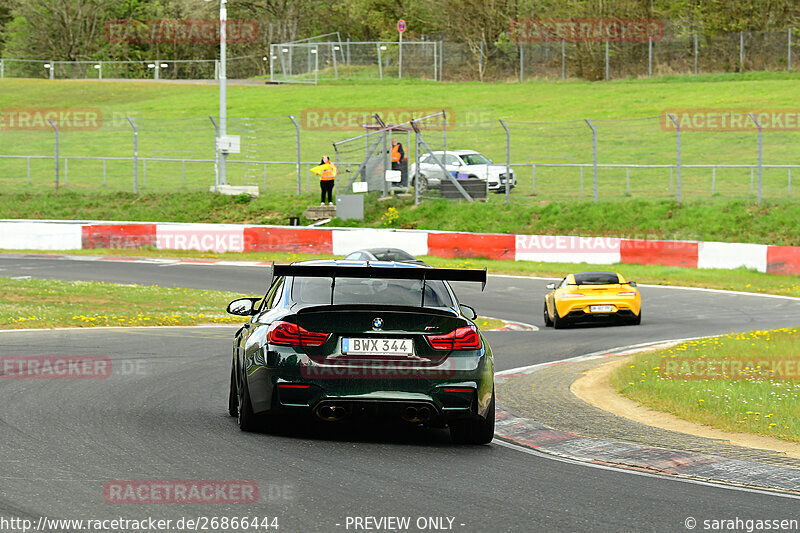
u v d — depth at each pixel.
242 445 28.31
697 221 128.12
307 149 183.38
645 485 25.31
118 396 37.12
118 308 76.19
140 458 25.91
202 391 39.72
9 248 126.19
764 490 25.25
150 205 150.00
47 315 67.88
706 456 28.75
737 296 95.94
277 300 31.00
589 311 75.38
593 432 32.94
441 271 29.17
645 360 51.81
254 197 149.88
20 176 171.25
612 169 158.25
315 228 123.88
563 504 22.81
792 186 141.38
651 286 103.12
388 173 143.88
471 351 29.17
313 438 30.19
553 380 47.19
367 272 29.30
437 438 31.64
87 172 173.25
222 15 148.25
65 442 27.67
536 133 182.62
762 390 41.25
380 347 28.56
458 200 141.00
